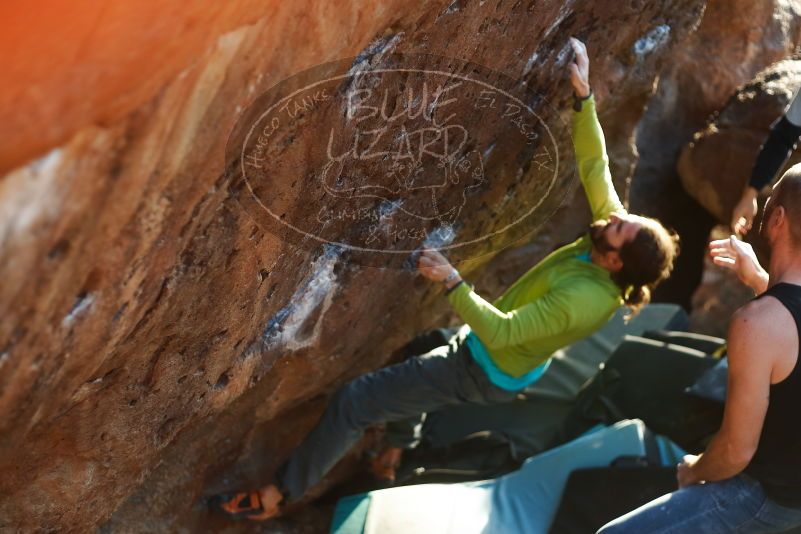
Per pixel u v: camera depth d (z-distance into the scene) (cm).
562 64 265
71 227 105
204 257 156
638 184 538
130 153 107
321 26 130
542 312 260
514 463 366
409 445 350
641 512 227
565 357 404
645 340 395
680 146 545
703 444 352
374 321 299
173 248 140
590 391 388
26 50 89
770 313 197
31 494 189
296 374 289
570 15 243
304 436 344
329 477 357
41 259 104
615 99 385
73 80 93
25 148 92
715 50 541
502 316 258
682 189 540
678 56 543
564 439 379
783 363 197
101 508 212
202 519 310
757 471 214
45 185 97
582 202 418
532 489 328
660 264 264
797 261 204
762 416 200
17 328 112
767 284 233
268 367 245
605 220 270
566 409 389
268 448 331
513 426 381
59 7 90
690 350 385
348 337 288
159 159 114
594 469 320
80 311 125
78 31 92
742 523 219
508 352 281
